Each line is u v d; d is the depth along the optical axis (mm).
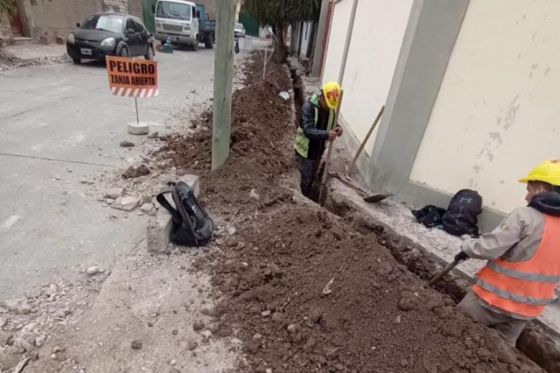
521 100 3535
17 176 4121
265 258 3088
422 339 2262
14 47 13172
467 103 3850
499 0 3416
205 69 14367
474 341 2268
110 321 2355
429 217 4102
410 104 4160
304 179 5391
